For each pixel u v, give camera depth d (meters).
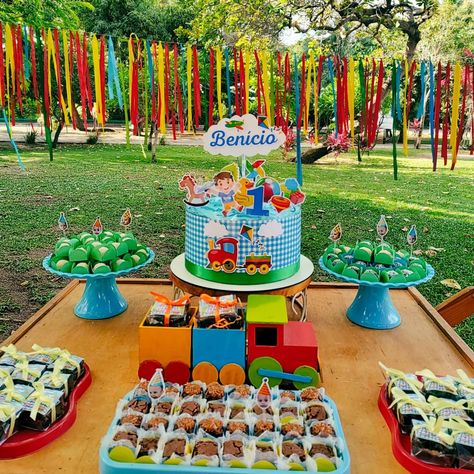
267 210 1.79
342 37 5.87
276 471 1.10
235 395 1.37
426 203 5.74
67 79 1.53
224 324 1.49
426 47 6.71
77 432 1.31
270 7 5.03
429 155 9.10
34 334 1.86
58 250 1.96
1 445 1.20
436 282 3.67
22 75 1.62
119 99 1.55
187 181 1.84
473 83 1.58
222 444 1.18
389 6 5.61
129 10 9.41
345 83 1.60
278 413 1.30
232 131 1.75
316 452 1.14
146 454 1.13
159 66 1.56
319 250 4.19
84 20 9.41
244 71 1.66
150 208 5.20
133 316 2.02
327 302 2.20
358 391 1.54
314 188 6.29
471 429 1.20
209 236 1.78
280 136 1.76
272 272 1.81
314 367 1.48
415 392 1.37
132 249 2.04
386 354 1.76
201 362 1.49
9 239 4.22
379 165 8.02
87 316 1.99
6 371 1.39
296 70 1.60
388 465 1.21
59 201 5.38
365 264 2.00
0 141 9.38
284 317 1.47
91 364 1.66
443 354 1.77
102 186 6.07
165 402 1.33
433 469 1.16
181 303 1.59
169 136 11.08
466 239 4.55
